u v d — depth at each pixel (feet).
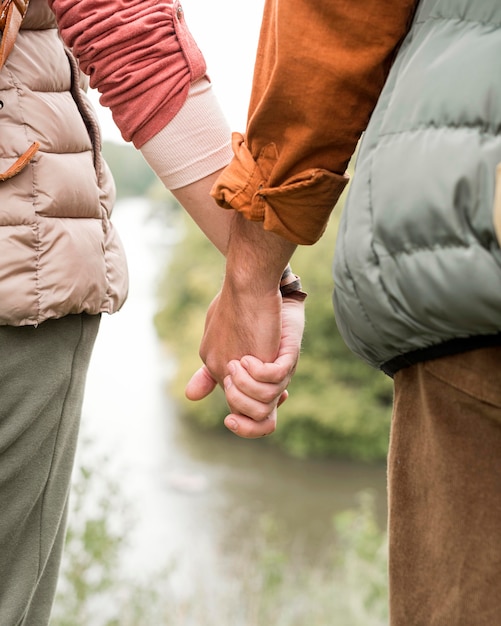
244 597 16.51
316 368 78.33
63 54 4.61
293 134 3.90
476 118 3.03
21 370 4.25
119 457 25.73
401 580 3.35
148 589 13.50
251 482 66.18
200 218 5.01
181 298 101.71
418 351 3.28
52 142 4.33
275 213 4.14
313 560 22.09
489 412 3.12
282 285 5.17
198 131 4.84
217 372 5.07
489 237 2.96
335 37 3.68
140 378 97.40
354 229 3.29
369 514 20.29
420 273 3.08
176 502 54.03
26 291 4.16
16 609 4.35
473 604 3.14
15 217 4.17
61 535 4.78
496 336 3.08
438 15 3.28
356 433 76.95
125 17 4.59
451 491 3.18
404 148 3.15
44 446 4.39
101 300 4.51
